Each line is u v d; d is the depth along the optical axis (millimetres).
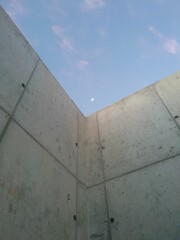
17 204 1350
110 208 2025
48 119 2215
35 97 2143
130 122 2738
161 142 2227
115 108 3162
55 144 2137
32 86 2174
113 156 2488
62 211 1769
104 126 3002
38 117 2041
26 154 1636
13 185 1384
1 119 1539
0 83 1703
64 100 2859
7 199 1292
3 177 1333
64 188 1946
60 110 2604
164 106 2562
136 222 1791
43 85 2426
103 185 2262
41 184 1662
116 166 2352
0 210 1216
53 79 2773
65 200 1877
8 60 1947
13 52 2090
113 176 2270
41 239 1423
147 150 2256
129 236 1745
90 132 3070
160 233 1621
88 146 2855
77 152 2551
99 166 2494
